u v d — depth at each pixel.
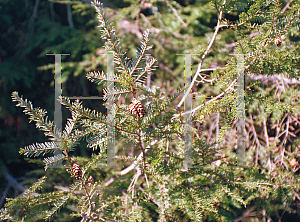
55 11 3.13
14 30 2.99
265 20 1.21
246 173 1.89
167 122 1.05
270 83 2.47
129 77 0.88
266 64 1.22
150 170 1.25
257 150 2.40
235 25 1.25
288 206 2.04
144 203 1.36
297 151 2.45
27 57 2.92
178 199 1.32
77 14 3.09
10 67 2.84
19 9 3.03
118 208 1.50
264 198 1.95
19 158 2.60
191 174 1.31
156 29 2.90
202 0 3.13
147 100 1.28
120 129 1.01
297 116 2.46
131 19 3.03
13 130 2.74
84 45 2.89
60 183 1.99
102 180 1.90
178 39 2.90
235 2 1.20
